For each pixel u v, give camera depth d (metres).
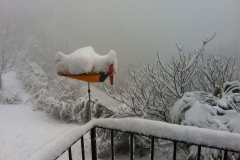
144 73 5.02
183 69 4.31
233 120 2.47
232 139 0.99
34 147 6.86
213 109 2.76
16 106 12.80
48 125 9.59
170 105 4.91
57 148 1.05
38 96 13.85
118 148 6.49
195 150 2.94
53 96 12.59
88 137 7.62
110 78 1.47
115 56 1.46
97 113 6.50
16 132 8.11
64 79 12.82
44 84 16.33
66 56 1.50
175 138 1.10
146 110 4.69
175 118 3.67
